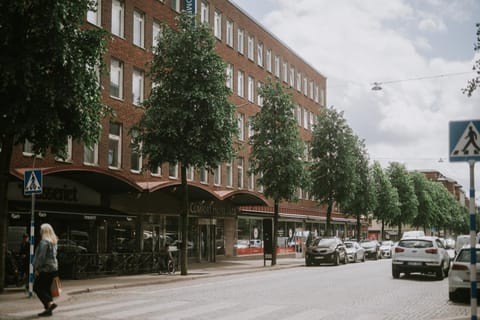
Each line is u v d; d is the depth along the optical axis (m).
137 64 30.62
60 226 24.02
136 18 31.11
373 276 23.98
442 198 90.75
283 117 33.66
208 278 23.02
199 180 36.69
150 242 30.20
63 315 11.66
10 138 15.87
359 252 39.47
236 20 43.25
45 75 15.22
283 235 48.44
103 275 22.84
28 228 22.59
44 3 14.70
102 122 27.70
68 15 15.55
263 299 14.77
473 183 9.10
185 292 16.72
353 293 16.61
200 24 24.30
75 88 15.31
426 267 22.33
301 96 56.50
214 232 36.75
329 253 33.41
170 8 33.91
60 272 21.42
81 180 24.28
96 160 27.28
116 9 29.44
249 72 45.19
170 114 23.19
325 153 41.97
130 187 25.28
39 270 11.46
